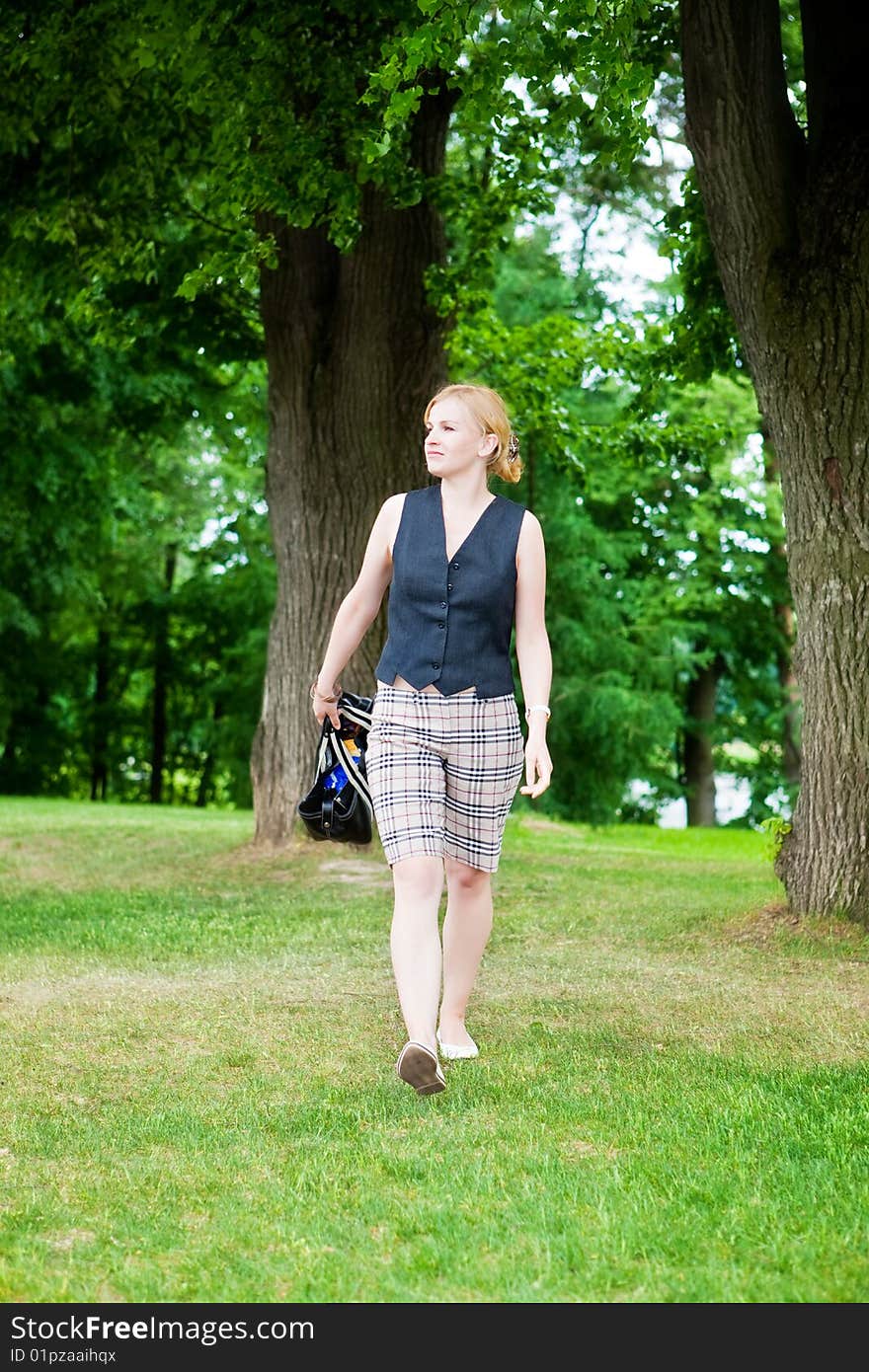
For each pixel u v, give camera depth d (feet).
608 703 72.38
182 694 109.70
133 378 50.19
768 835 23.75
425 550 12.35
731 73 21.43
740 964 19.62
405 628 12.41
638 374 40.52
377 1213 9.67
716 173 22.07
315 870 29.58
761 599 82.28
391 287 31.27
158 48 25.66
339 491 31.94
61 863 32.94
